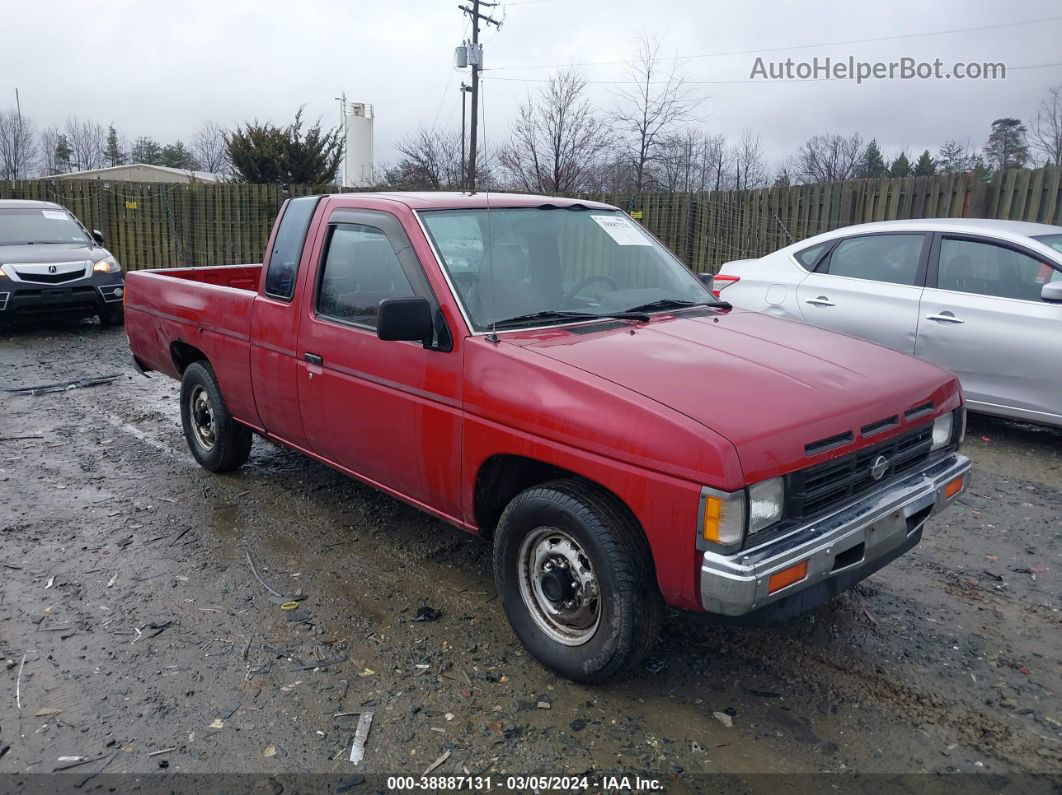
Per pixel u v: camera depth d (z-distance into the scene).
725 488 2.73
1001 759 3.00
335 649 3.69
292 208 4.82
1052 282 6.07
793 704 3.31
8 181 18.73
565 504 3.19
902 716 3.23
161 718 3.22
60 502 5.38
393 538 4.85
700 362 3.38
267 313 4.79
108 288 11.70
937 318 6.59
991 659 3.63
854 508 3.17
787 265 7.74
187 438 6.02
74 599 4.14
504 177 30.02
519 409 3.33
